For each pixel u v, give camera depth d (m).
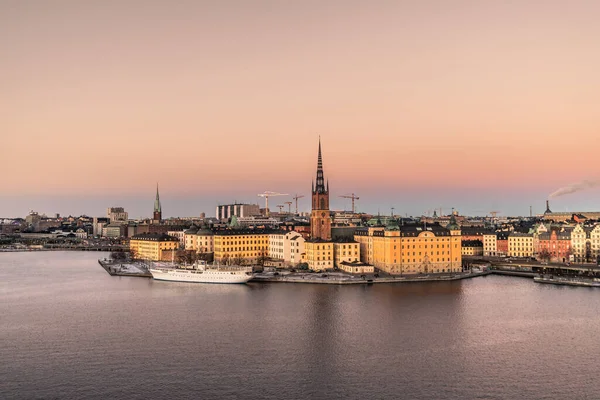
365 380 147.75
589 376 150.62
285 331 192.50
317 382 146.38
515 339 183.25
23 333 190.50
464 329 195.38
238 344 177.62
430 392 140.38
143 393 139.25
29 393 139.25
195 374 151.75
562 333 190.38
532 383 146.00
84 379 148.12
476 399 136.38
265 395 138.38
